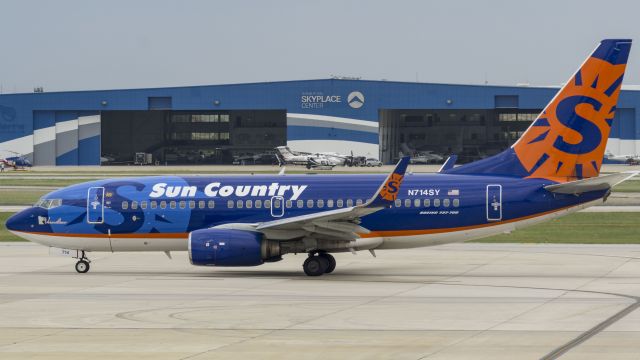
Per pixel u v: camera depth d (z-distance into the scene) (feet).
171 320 259.80
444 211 371.15
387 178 354.74
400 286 330.13
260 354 214.07
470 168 380.99
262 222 377.71
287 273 375.86
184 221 380.17
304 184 382.63
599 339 228.84
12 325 253.44
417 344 224.12
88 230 382.42
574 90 370.32
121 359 209.87
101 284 339.98
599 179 359.05
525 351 215.31
